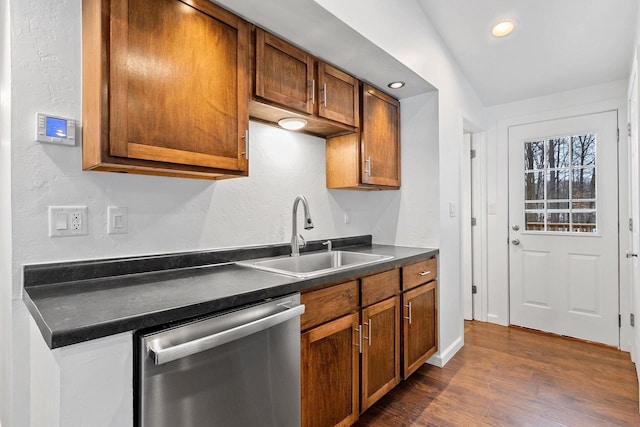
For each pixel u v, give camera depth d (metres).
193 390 0.98
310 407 1.40
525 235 3.11
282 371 1.25
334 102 1.99
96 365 0.82
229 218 1.79
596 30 2.24
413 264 2.15
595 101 2.78
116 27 1.09
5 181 1.16
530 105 3.09
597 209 2.77
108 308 0.93
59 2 1.17
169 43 1.22
